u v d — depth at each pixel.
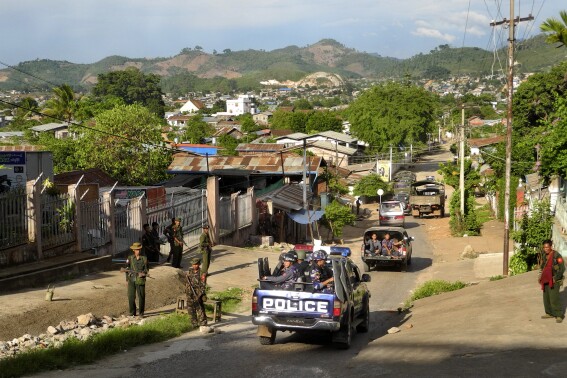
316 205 43.84
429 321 15.50
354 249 38.00
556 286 13.15
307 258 14.14
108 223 21.83
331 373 10.49
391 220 48.81
